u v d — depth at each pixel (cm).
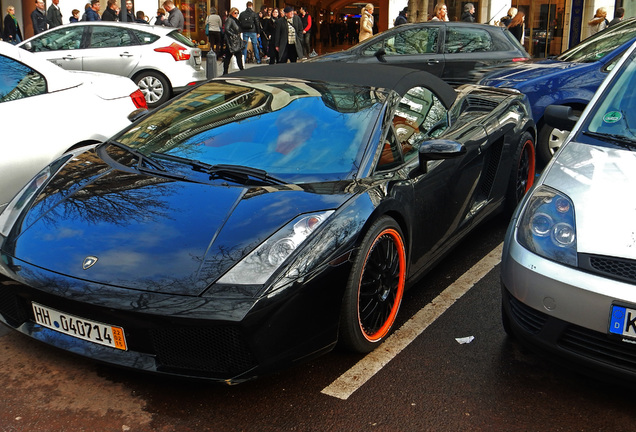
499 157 442
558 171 298
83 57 1095
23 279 262
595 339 250
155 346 251
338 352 306
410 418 256
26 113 449
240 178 305
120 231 272
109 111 501
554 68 650
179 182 305
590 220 262
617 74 358
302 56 1777
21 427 245
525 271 264
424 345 314
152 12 1930
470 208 414
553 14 2498
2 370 282
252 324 242
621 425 255
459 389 277
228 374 251
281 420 253
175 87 1116
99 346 259
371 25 1538
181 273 250
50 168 343
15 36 1574
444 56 963
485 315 348
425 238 349
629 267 243
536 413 262
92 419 251
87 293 250
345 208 282
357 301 282
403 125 356
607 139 319
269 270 252
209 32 1864
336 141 329
